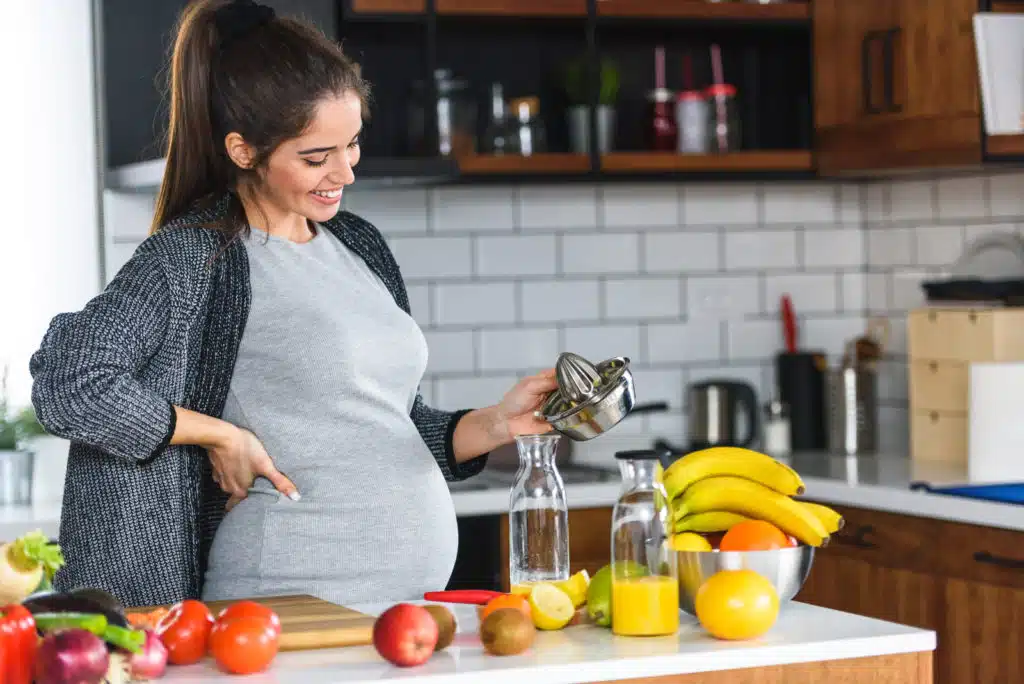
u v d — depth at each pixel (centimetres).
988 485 290
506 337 370
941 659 282
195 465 183
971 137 311
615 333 378
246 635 141
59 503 303
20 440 310
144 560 179
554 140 367
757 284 389
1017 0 310
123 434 168
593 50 342
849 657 154
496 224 368
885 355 388
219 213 188
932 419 344
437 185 349
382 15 326
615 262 378
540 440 168
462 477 204
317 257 195
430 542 191
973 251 354
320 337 186
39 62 325
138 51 322
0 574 138
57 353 168
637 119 374
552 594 161
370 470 189
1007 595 265
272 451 187
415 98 338
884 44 330
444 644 150
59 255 326
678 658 147
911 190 377
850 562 308
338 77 181
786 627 161
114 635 131
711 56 380
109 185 322
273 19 185
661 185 380
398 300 207
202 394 185
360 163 311
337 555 187
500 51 364
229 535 188
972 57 309
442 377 365
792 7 355
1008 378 294
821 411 379
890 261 386
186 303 179
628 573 157
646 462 158
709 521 179
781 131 385
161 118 318
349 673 141
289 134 178
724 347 387
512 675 141
